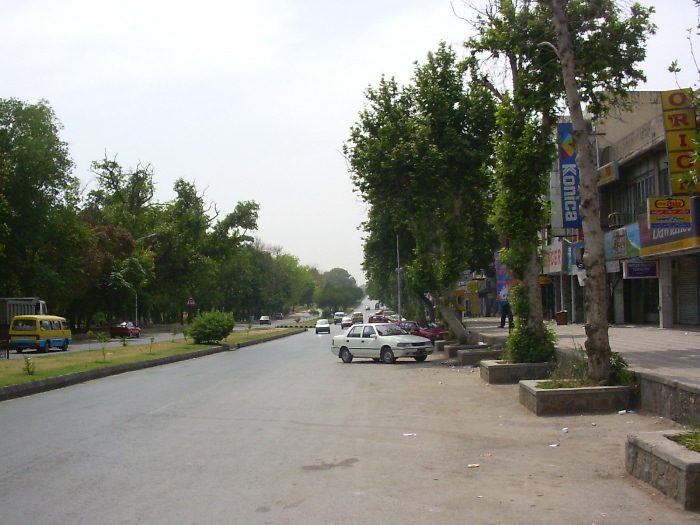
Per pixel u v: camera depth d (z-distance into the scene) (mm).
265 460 8680
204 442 9961
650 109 35281
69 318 66188
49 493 7184
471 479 7574
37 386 17469
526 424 11086
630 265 28203
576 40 16438
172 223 73750
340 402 14352
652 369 12414
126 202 71375
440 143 27766
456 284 28953
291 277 149250
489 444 9578
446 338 33344
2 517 6344
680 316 28391
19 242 47969
